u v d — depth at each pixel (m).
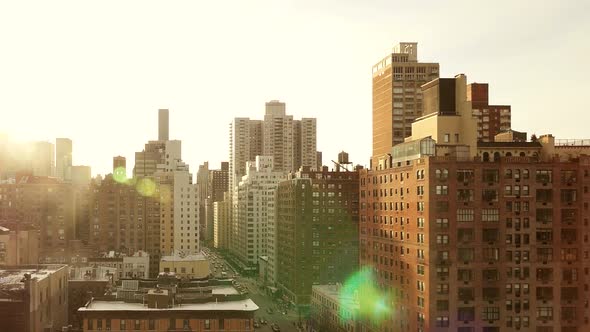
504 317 126.31
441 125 139.38
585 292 128.12
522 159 127.56
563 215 128.00
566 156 137.38
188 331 131.38
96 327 129.88
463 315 125.38
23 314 133.50
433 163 125.69
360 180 170.75
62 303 172.88
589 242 128.00
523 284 126.75
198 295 143.62
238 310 132.50
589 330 127.75
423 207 128.25
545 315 127.06
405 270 137.62
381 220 153.38
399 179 141.38
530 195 127.38
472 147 137.25
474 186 126.25
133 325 130.62
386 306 149.25
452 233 125.44
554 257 127.50
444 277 125.31
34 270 169.00
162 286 146.38
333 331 193.25
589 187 128.38
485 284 125.88
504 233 126.56
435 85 144.75
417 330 130.62
